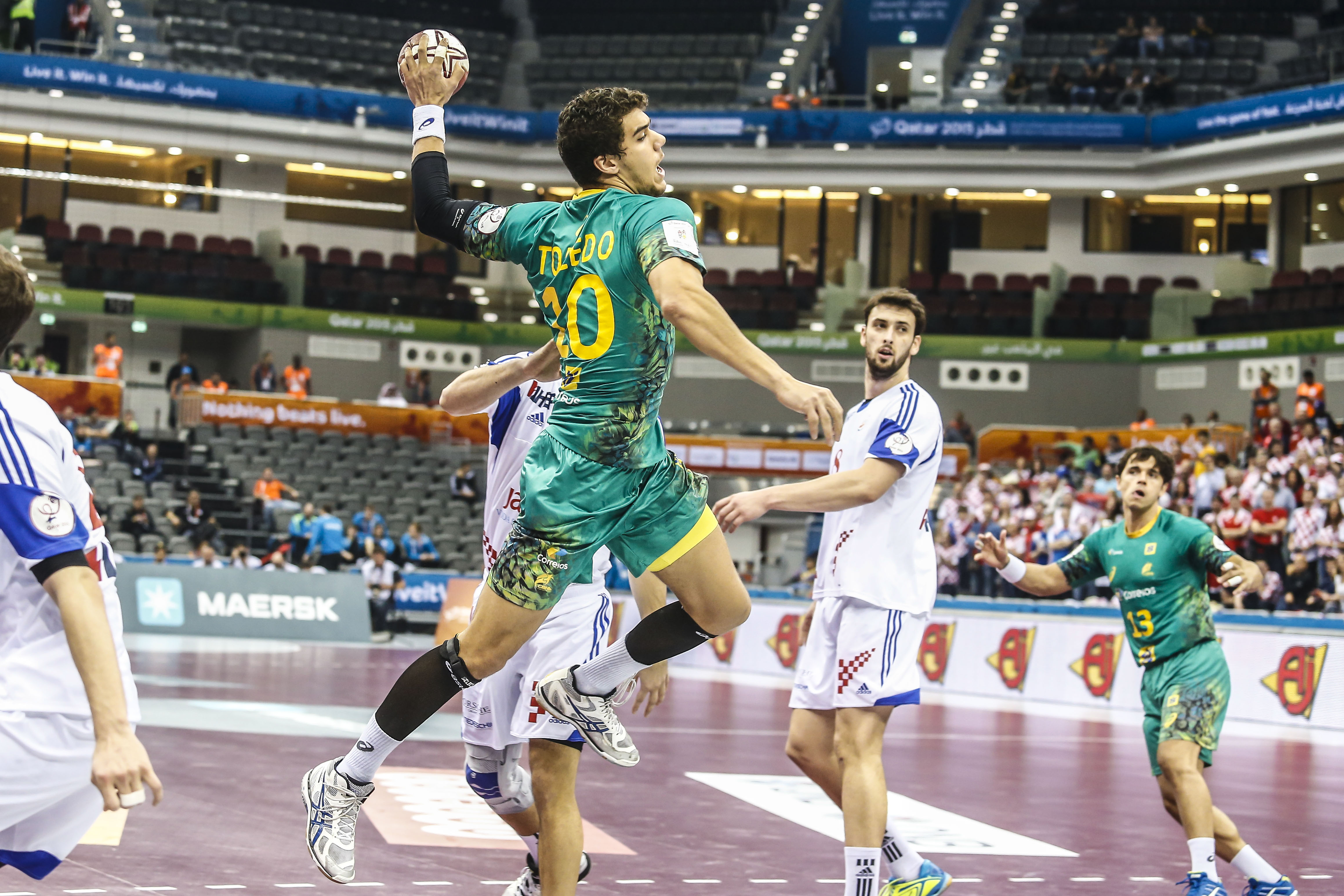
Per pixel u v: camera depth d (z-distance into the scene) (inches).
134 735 173.0
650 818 426.9
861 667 295.9
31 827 188.4
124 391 1820.9
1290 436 1416.1
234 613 1321.4
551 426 209.2
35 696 178.9
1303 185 1920.5
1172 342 1875.0
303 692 798.5
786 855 371.6
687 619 215.6
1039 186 1905.8
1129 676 906.7
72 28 1894.7
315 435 1736.0
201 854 336.2
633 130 209.6
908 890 307.7
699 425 1788.9
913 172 1926.7
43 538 170.7
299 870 321.4
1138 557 343.0
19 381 1657.2
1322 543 997.2
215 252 1964.8
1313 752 698.8
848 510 302.8
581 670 217.9
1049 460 1631.4
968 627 1047.6
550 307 211.2
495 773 285.3
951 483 1596.9
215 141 1899.6
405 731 209.6
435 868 331.0
